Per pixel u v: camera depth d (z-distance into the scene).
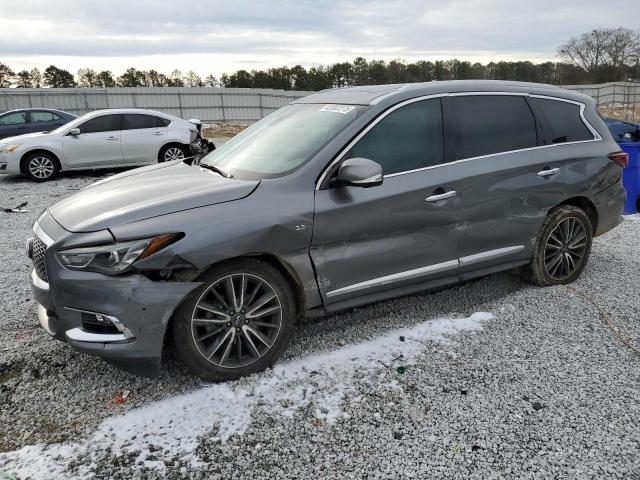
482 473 2.34
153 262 2.71
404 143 3.55
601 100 53.19
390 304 4.15
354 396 2.92
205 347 2.97
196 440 2.57
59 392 3.00
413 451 2.49
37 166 11.25
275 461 2.43
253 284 3.07
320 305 3.32
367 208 3.30
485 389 2.98
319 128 3.56
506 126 4.02
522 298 4.23
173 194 3.09
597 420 2.70
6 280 4.89
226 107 44.00
